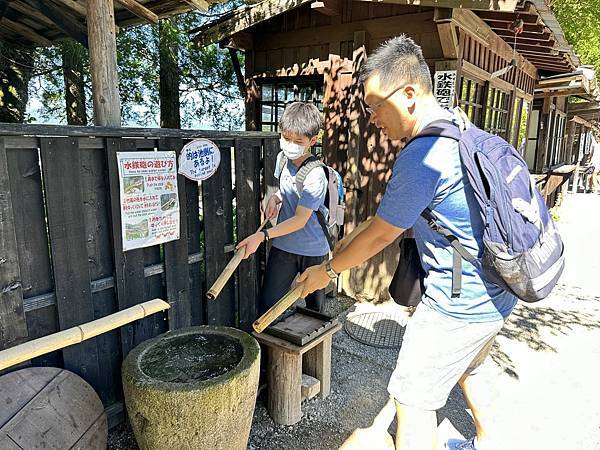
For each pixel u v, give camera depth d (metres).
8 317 1.65
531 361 3.15
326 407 2.57
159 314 2.22
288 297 1.71
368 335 3.54
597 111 11.72
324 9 4.07
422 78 1.49
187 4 3.13
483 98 4.84
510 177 1.45
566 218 9.12
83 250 1.86
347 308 3.67
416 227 1.65
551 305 4.29
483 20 4.16
